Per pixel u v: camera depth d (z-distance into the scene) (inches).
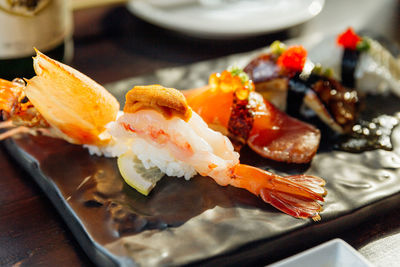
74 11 20.7
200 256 10.7
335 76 16.5
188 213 11.7
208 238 11.1
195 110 13.6
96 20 20.5
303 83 14.6
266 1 20.9
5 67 15.7
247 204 11.9
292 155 13.2
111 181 12.5
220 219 11.5
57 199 12.3
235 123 13.5
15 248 11.5
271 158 13.4
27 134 13.9
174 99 11.9
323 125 14.8
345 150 13.9
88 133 12.8
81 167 12.9
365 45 16.1
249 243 11.0
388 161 13.6
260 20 19.3
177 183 12.5
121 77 17.6
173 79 16.5
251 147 13.6
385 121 15.1
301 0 21.0
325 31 20.8
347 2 23.9
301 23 19.7
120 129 12.2
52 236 11.9
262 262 11.2
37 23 15.4
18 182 13.3
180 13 19.9
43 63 12.0
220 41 19.6
